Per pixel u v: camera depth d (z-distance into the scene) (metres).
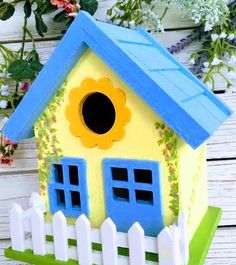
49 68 0.67
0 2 0.92
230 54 0.88
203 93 0.79
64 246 0.69
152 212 0.67
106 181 0.69
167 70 0.73
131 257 0.63
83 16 0.63
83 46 0.66
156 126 0.65
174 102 0.60
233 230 1.03
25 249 0.73
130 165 0.67
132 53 0.65
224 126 0.99
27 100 0.69
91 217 0.72
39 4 0.90
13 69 0.89
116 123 0.67
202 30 0.93
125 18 0.91
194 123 0.59
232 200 1.01
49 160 0.74
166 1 0.87
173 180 0.65
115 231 0.64
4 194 1.06
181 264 0.63
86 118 0.72
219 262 1.04
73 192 0.76
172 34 0.97
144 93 0.61
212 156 1.00
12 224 0.73
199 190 0.78
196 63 0.93
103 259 0.65
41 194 0.76
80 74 0.69
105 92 0.67
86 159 0.71
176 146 0.64
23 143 1.03
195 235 0.73
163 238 0.60
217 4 0.83
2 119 1.00
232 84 0.95
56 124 0.72
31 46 1.01
